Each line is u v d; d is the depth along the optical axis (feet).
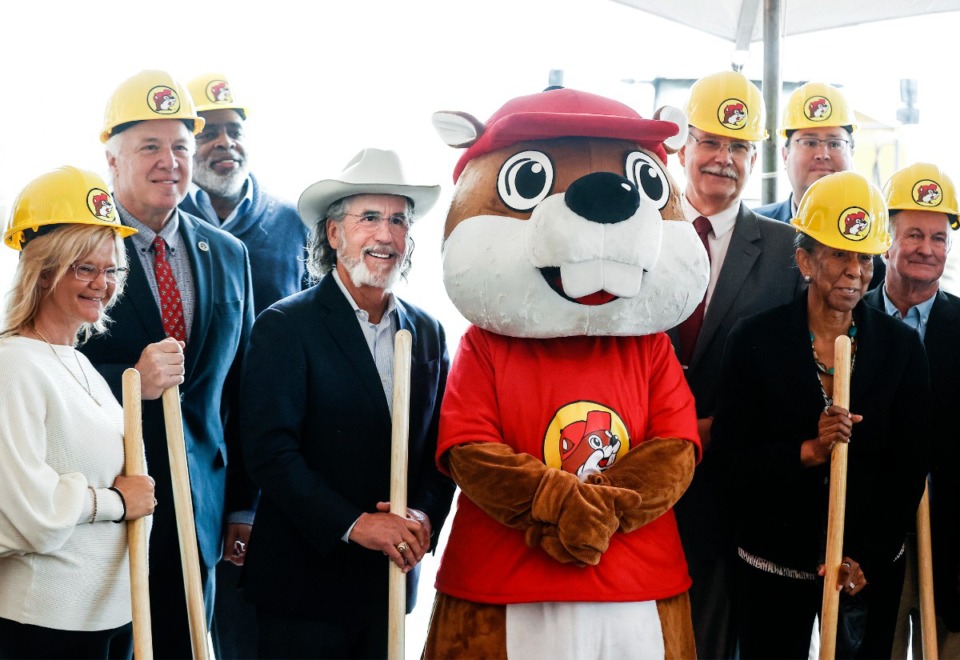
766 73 16.74
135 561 9.37
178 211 11.81
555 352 9.86
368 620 10.39
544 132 9.69
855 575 10.44
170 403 10.23
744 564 11.21
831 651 10.28
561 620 9.37
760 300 12.37
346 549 10.31
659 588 9.60
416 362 10.79
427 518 10.39
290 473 10.01
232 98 13.79
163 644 11.16
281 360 10.30
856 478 10.84
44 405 8.96
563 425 9.59
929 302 12.25
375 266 10.45
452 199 10.14
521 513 9.30
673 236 9.81
